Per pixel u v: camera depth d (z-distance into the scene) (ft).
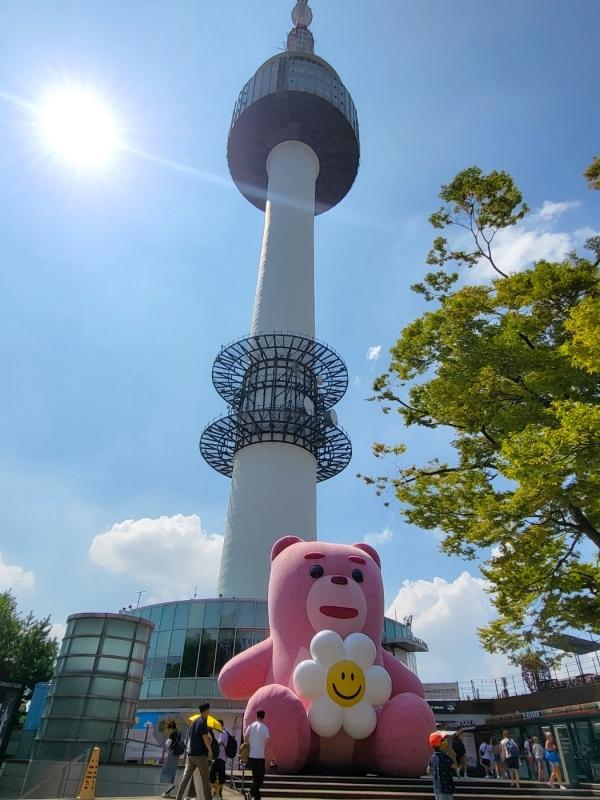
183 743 50.93
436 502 60.29
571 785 55.83
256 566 103.91
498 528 50.70
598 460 39.09
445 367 56.44
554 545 55.21
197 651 98.63
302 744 39.70
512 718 95.20
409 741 40.24
